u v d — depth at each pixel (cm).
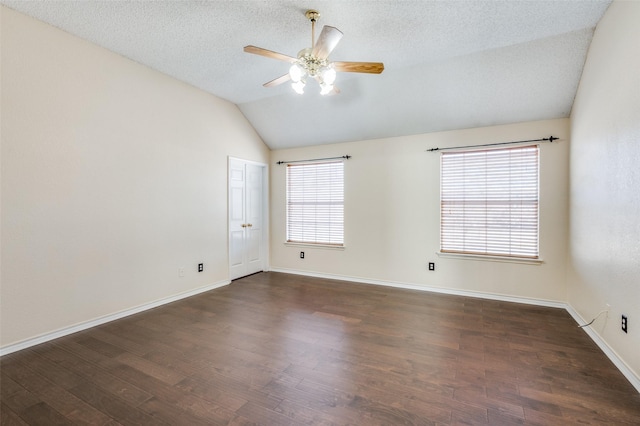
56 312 271
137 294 336
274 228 545
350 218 473
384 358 235
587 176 281
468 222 397
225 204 449
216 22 259
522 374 212
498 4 232
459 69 328
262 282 468
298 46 298
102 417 170
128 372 216
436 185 412
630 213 202
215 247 433
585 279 287
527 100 339
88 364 227
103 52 302
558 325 298
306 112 442
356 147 466
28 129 252
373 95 387
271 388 197
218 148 436
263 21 256
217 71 355
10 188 243
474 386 197
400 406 178
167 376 211
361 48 299
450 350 248
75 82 282
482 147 383
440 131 408
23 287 251
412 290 423
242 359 234
